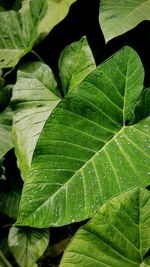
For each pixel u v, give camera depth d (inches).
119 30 33.4
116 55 30.8
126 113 32.0
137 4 35.0
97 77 30.9
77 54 37.5
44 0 42.1
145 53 42.9
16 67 45.2
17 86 41.3
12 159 45.0
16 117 39.7
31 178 30.1
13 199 44.1
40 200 29.5
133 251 27.9
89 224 27.7
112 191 29.3
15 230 42.3
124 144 31.2
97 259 27.7
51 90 40.2
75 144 31.0
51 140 30.8
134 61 31.1
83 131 31.4
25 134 38.2
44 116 38.7
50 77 40.6
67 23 45.8
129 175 29.6
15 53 44.8
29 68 41.9
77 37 46.5
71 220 28.8
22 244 41.3
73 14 44.9
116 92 31.4
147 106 32.4
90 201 29.3
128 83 31.5
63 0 41.9
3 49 45.8
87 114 31.5
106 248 27.8
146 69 43.3
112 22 34.0
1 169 45.3
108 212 27.7
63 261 27.7
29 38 44.0
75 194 29.6
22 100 40.4
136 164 30.0
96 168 30.4
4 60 44.5
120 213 27.6
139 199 27.4
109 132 31.7
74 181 30.1
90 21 44.9
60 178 30.1
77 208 29.2
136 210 27.5
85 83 30.9
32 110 39.5
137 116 32.3
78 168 30.5
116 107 31.7
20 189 44.1
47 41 46.9
